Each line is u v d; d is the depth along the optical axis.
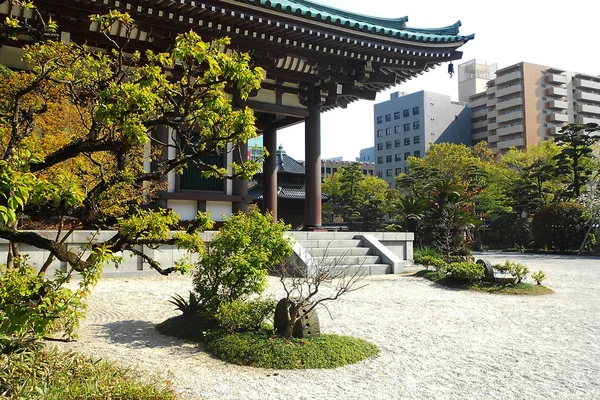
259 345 6.85
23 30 4.49
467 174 56.28
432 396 5.46
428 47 19.61
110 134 4.54
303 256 16.20
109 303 10.85
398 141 93.50
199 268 8.92
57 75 5.35
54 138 10.27
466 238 23.41
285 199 34.84
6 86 9.45
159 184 15.27
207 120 5.04
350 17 21.94
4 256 13.02
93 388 4.58
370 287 14.34
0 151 4.54
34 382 4.59
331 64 19.78
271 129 23.98
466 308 11.34
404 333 8.62
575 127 45.88
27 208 4.21
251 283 8.53
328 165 105.88
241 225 8.77
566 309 11.45
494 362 6.87
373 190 65.00
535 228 41.09
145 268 15.39
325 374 6.20
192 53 4.74
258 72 5.00
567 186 50.00
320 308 10.82
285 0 20.12
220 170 5.42
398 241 21.09
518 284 14.62
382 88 22.61
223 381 5.85
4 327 3.47
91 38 15.62
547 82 83.31
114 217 4.82
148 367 6.36
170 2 14.42
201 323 8.32
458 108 91.44
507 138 84.69
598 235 38.88
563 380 6.10
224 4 15.08
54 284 3.87
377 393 5.52
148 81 4.59
